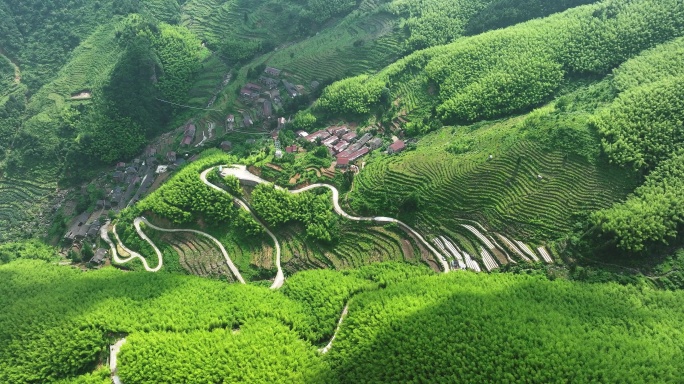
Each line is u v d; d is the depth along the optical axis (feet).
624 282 290.56
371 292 311.27
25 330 303.27
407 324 276.21
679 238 300.81
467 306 279.28
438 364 249.96
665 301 273.95
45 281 349.41
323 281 328.08
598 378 229.04
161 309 315.17
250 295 326.24
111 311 312.09
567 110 384.68
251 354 280.31
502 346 249.34
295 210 373.61
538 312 270.05
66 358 286.66
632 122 339.98
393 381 249.96
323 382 261.85
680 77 353.31
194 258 374.63
